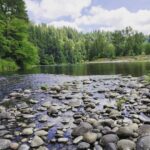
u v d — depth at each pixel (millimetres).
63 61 106250
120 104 10789
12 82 20969
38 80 22453
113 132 7430
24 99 13156
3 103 12234
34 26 113062
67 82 20203
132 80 21078
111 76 25734
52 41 105188
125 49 118875
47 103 11570
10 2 50656
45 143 7102
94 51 124312
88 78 23969
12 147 6773
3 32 45656
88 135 7105
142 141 6383
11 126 8562
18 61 46844
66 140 7184
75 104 11242
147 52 116812
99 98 13055
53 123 8664
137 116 9148
